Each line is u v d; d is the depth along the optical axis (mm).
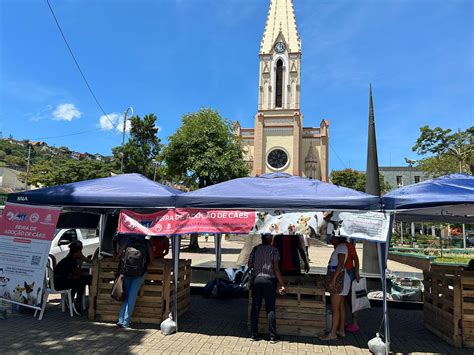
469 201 5488
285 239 7770
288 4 50156
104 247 9453
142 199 6613
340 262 6258
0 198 23125
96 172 35656
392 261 23609
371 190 12820
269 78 48406
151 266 7129
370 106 13297
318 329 6484
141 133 41594
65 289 7438
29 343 5730
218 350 5684
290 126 46781
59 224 9359
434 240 35312
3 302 7973
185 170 26938
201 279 11477
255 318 6270
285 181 7094
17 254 7195
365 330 7082
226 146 26875
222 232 6359
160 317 6977
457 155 30312
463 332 6113
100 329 6578
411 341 6453
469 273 6492
